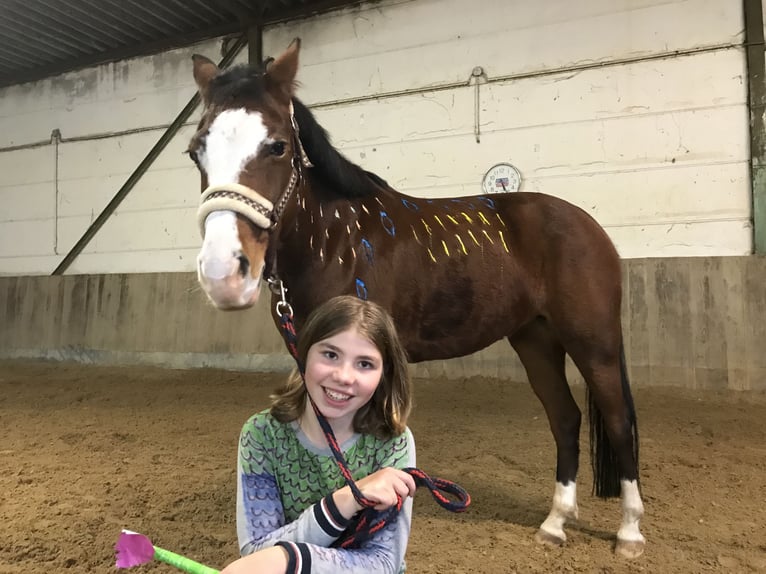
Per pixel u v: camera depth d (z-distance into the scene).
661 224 4.57
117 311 6.35
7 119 7.50
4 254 7.47
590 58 4.82
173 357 5.97
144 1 5.82
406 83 5.48
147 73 6.71
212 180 1.45
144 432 3.42
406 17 5.48
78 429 3.47
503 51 5.12
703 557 1.83
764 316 4.07
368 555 0.92
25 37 6.52
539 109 4.99
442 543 1.93
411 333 2.00
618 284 2.08
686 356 4.23
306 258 1.79
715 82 4.45
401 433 1.06
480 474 2.69
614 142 4.74
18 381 5.34
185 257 6.43
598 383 1.99
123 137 6.82
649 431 3.40
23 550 1.78
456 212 2.14
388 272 1.89
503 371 4.75
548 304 2.08
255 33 6.08
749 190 4.32
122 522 2.04
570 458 2.09
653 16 4.64
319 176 1.85
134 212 6.68
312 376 0.97
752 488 2.46
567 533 2.05
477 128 5.20
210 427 3.56
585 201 4.82
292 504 1.05
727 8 4.42
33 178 7.33
